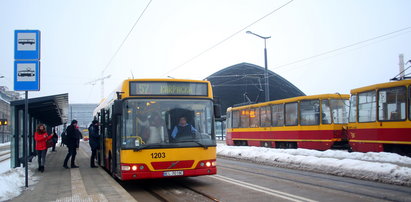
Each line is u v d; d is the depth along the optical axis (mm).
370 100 17859
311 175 13047
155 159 10094
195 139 10547
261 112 27453
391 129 16500
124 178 9992
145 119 10344
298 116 23281
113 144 11820
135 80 10562
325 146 21562
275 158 17641
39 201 8578
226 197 9211
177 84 10812
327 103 21938
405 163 14398
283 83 56188
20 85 10258
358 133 18641
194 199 9227
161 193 10281
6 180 10523
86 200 8195
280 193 9523
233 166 16688
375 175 11688
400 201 8320
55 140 29594
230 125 32750
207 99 11031
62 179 12289
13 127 14617
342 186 10461
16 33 10281
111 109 12797
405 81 15930
